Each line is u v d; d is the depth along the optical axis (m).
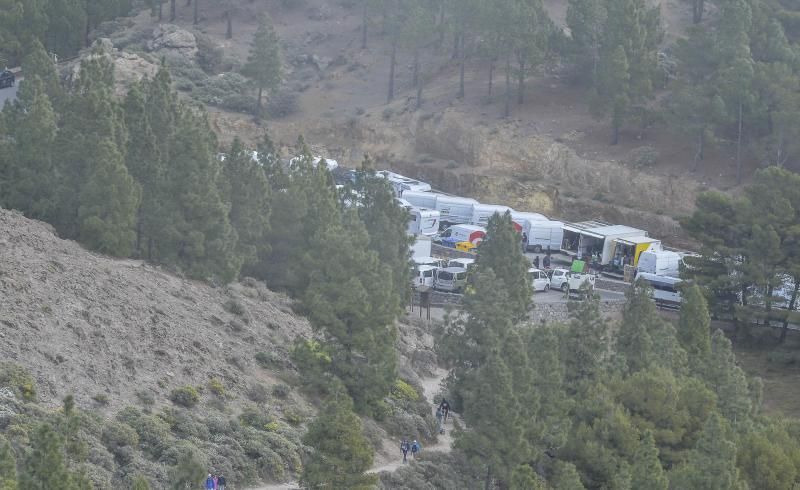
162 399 152.12
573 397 177.25
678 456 171.88
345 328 178.00
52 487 103.94
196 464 118.56
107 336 158.75
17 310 152.62
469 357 176.25
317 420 135.50
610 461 164.38
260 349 183.25
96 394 144.50
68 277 169.12
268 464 147.12
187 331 173.00
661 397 175.25
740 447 170.50
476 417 159.75
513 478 138.88
